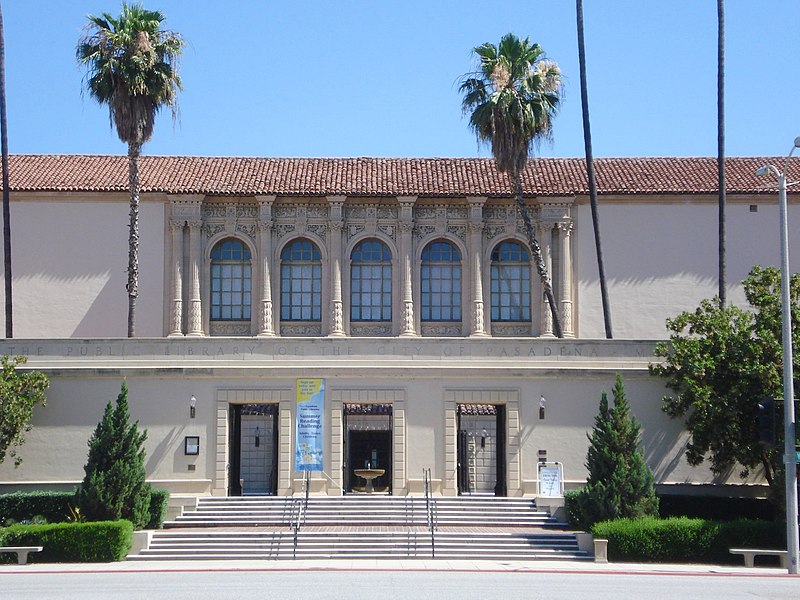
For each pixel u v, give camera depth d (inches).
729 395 1498.5
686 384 1606.8
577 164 2156.7
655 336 2022.6
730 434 1498.5
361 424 1809.8
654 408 1635.1
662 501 1539.1
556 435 1633.9
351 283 2057.1
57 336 1989.4
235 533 1423.5
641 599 973.8
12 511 1487.5
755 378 1493.6
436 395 1644.9
